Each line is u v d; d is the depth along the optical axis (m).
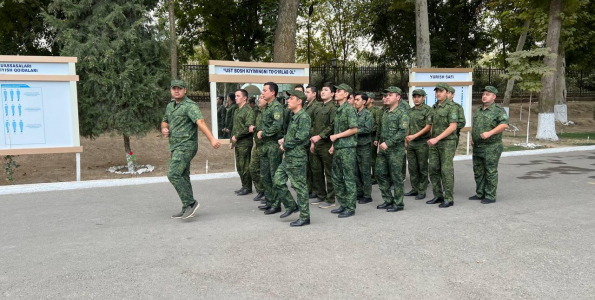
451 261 4.46
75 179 9.91
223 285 3.91
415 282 3.96
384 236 5.32
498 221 6.00
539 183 8.72
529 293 3.73
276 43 14.50
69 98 8.71
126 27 10.39
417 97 7.71
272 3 22.88
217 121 10.21
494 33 27.97
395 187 6.62
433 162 7.07
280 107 6.40
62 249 4.88
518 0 17.66
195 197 7.70
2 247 4.96
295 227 5.74
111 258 4.59
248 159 7.85
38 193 7.91
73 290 3.82
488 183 7.17
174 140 6.02
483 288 3.83
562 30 17.11
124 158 12.61
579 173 9.82
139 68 10.25
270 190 6.62
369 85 25.62
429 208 6.85
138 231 5.58
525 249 4.82
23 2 13.16
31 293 3.76
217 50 30.75
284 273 4.17
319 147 7.02
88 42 9.84
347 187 6.25
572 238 5.20
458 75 12.20
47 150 8.59
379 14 28.16
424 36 15.63
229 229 5.66
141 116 10.59
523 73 14.52
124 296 3.70
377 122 8.62
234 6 26.28
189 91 19.52
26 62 8.35
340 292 3.76
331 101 7.07
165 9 18.16
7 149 8.29
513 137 17.50
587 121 24.12
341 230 5.59
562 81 22.92
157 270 4.26
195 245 5.00
